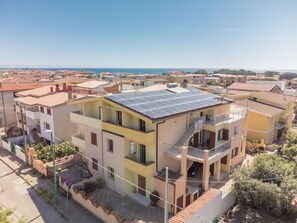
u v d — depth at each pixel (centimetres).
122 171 2256
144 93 2597
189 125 2502
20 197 2259
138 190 2297
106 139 2369
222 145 2662
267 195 1906
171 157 2167
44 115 3647
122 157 2230
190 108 2336
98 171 2562
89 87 5634
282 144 3956
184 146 2173
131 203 2166
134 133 2077
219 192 1934
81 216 1980
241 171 2180
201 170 2639
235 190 2069
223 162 2736
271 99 4222
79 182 2392
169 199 2016
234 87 6025
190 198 2183
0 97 4819
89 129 2580
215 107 2686
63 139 3581
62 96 3869
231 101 2998
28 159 2975
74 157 2966
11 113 4997
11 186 2456
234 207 2131
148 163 2083
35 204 2152
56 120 3472
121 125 2222
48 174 2636
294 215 1986
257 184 1959
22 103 3806
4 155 3272
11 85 5350
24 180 2581
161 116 2000
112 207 2097
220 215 1978
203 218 1667
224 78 13225
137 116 2038
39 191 2342
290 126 4906
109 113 2395
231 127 2733
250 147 3588
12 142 3597
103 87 5506
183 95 2772
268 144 3772
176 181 1995
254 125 3862
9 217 1966
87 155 2680
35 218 1959
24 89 5178
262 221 1956
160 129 2117
